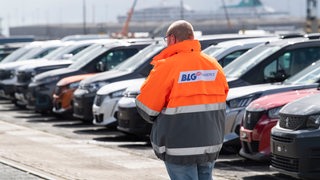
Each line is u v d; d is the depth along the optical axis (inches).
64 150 652.7
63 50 1141.1
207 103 302.2
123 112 677.3
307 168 431.8
